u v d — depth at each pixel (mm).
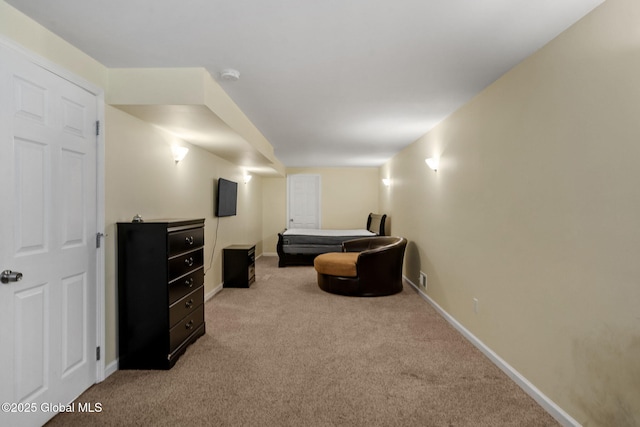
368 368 2531
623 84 1492
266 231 8430
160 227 2477
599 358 1638
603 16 1601
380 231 6781
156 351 2504
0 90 1596
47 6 1674
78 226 2125
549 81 1979
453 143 3449
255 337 3148
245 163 5629
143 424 1864
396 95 2971
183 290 2762
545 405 2000
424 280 4434
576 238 1772
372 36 1975
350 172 8359
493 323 2625
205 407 2029
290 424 1871
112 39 2025
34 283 1789
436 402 2086
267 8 1695
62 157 1992
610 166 1560
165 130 3252
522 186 2238
